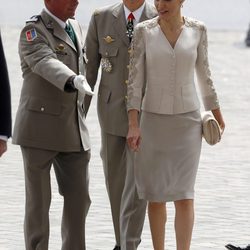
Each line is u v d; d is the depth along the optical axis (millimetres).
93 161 47750
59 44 26922
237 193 40812
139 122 28156
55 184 41219
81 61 27516
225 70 99375
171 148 27609
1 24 159250
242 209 37719
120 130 30797
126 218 29781
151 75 27531
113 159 31219
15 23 164125
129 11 30812
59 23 27000
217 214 36688
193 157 27797
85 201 27656
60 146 27047
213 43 141250
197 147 27922
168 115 27547
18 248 31125
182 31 27578
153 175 27734
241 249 28516
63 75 25594
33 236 27297
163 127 27594
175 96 27531
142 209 29750
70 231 27641
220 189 41531
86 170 27688
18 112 27312
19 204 38031
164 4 27234
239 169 46531
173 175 27641
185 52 27438
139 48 27578
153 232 28562
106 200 38750
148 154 27688
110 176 31391
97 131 57094
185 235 27781
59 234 33094
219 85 85312
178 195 27609
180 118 27594
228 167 46969
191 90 27766
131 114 27656
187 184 27719
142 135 27719
